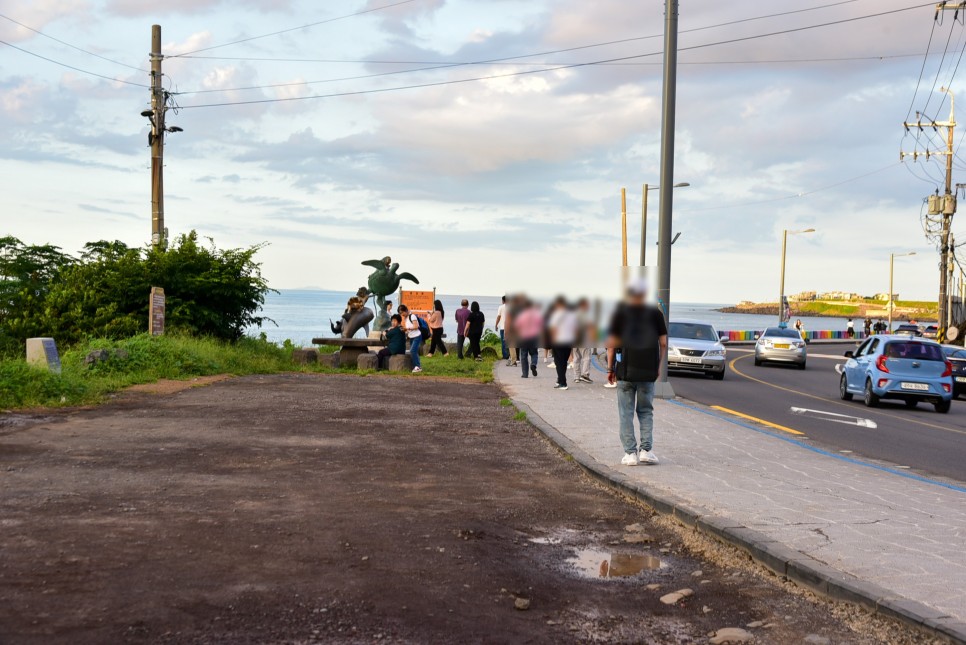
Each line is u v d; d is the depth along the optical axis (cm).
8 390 1242
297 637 418
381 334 3059
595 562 589
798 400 2130
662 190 1731
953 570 552
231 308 2389
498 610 477
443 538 619
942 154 5212
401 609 466
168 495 706
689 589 532
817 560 559
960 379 2698
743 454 1052
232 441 995
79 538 566
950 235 5234
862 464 1058
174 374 1741
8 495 679
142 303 2242
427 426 1209
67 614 430
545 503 762
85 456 861
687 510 698
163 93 2628
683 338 2812
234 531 603
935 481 971
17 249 2284
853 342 8375
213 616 438
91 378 1525
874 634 461
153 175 2633
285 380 1812
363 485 789
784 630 466
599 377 2206
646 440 941
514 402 1517
